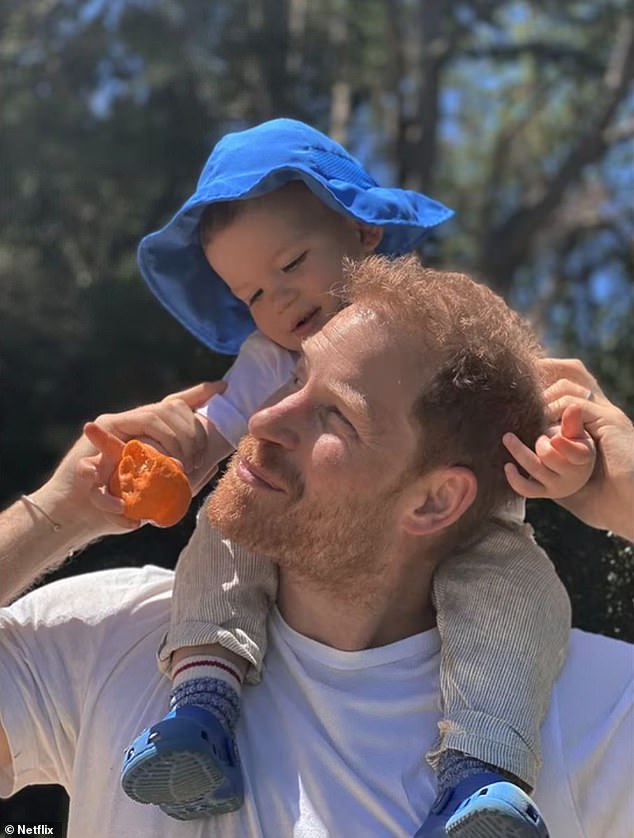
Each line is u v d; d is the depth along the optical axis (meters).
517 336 0.96
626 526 0.94
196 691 0.92
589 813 0.92
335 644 0.95
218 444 1.07
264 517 0.91
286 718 0.92
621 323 3.88
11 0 5.34
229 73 5.54
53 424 4.14
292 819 0.88
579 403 0.97
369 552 0.91
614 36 5.84
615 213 6.21
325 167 1.16
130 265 4.87
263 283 1.14
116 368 3.87
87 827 0.93
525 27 6.21
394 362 0.90
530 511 1.20
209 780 0.86
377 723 0.91
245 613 0.96
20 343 4.35
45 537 0.97
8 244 5.07
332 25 5.83
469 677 0.90
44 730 0.97
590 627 1.18
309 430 0.90
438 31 5.45
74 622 1.01
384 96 5.96
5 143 5.05
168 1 5.47
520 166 7.02
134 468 0.95
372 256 1.05
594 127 5.36
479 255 5.53
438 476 0.91
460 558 0.96
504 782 0.83
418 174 5.38
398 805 0.88
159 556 1.28
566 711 0.95
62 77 5.34
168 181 5.35
